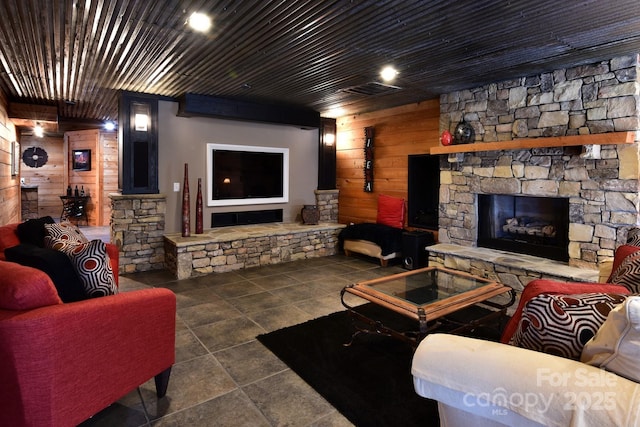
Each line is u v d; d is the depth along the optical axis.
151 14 2.44
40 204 9.41
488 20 2.49
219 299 3.74
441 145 4.55
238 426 1.85
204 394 2.12
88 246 1.89
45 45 3.02
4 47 3.07
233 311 3.42
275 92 4.56
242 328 3.04
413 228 5.23
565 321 1.20
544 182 3.65
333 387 2.20
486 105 4.12
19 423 1.47
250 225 5.70
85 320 1.59
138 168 4.68
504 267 3.67
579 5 2.26
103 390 1.69
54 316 1.48
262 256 5.14
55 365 1.49
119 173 4.81
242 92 4.57
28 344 1.43
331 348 2.70
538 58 3.21
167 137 4.89
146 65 3.51
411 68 3.52
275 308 3.50
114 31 2.71
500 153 4.00
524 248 3.95
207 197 5.25
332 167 6.45
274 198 5.88
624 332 1.02
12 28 2.68
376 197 5.80
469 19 2.47
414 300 2.50
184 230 4.79
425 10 2.33
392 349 2.70
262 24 2.56
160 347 1.98
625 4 2.24
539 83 3.67
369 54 3.16
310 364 2.47
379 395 2.12
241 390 2.17
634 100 3.08
